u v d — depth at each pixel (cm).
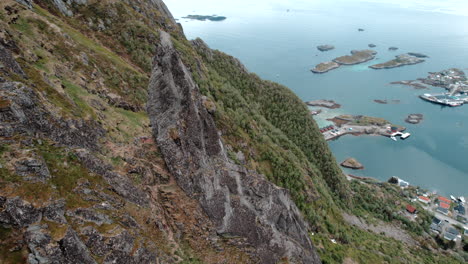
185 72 4381
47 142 2808
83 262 2175
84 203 2556
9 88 2822
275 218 4525
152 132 4391
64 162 2750
